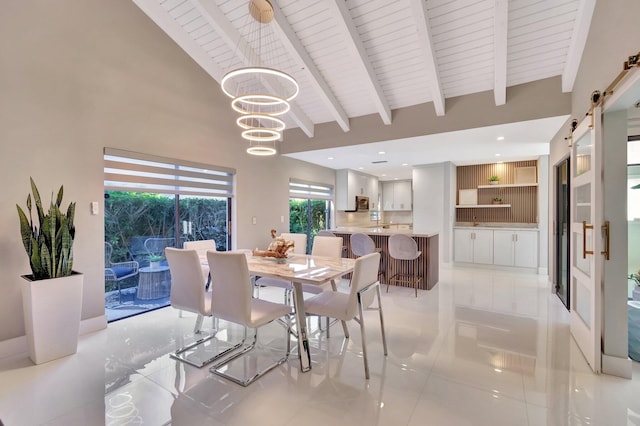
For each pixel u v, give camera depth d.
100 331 3.08
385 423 1.73
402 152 5.45
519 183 6.44
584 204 2.63
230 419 1.77
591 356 2.33
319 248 3.69
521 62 3.34
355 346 2.73
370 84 3.80
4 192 2.53
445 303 4.02
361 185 8.17
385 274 5.12
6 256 2.54
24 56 2.61
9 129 2.54
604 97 2.20
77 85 2.95
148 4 3.38
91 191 3.06
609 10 2.30
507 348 2.67
